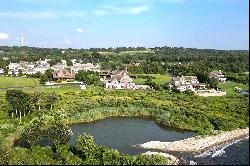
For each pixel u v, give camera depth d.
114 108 156.62
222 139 112.50
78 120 141.00
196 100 173.38
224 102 164.75
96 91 194.62
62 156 88.94
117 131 128.88
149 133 126.75
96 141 115.62
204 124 132.12
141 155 91.31
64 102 161.88
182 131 129.88
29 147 100.50
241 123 124.69
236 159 89.56
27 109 140.75
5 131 113.75
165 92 197.88
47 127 99.06
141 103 162.00
